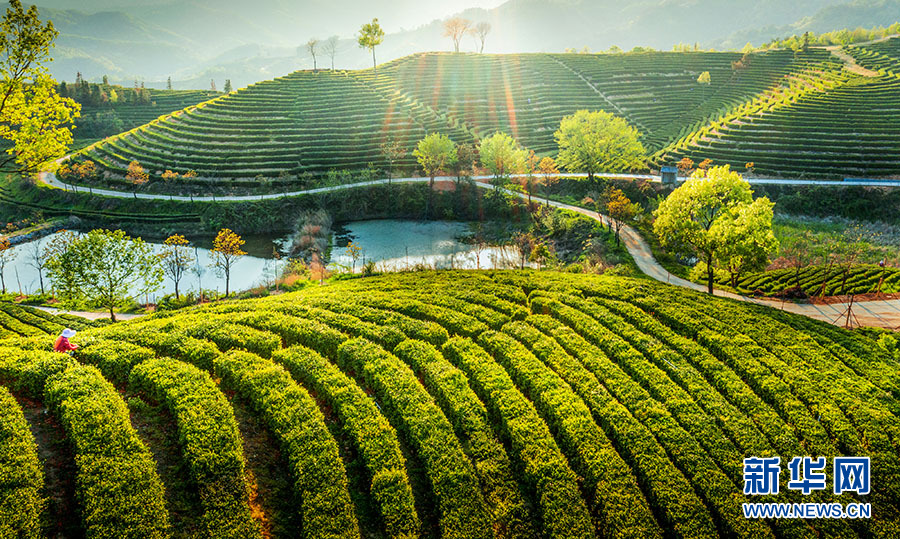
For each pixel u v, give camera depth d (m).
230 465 21.94
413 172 124.94
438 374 30.08
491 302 40.97
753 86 170.38
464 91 176.62
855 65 171.50
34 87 28.69
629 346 34.31
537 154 140.88
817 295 57.16
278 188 117.38
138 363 28.61
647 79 184.75
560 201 107.56
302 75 177.62
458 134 145.12
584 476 24.12
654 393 29.98
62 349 29.42
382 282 46.75
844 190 101.88
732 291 60.12
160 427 24.66
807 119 129.75
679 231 52.00
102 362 28.30
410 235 102.25
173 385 26.42
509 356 32.31
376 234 103.12
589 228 90.38
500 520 21.78
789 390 29.88
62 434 23.33
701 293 44.59
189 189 116.62
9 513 18.36
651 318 38.38
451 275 49.00
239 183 118.06
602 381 30.98
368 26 194.88
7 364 26.55
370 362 30.62
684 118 159.62
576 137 117.38
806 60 182.12
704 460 24.52
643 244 81.94
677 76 185.88
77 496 19.78
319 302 39.59
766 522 21.77
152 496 19.92
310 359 30.69
